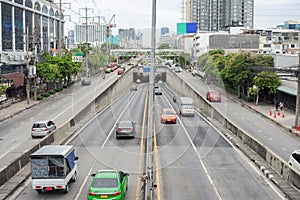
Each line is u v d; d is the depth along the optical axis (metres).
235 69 62.12
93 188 17.31
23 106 54.66
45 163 19.33
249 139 29.45
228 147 29.52
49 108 54.16
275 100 57.47
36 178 19.31
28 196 19.62
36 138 34.94
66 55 81.31
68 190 20.23
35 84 61.31
